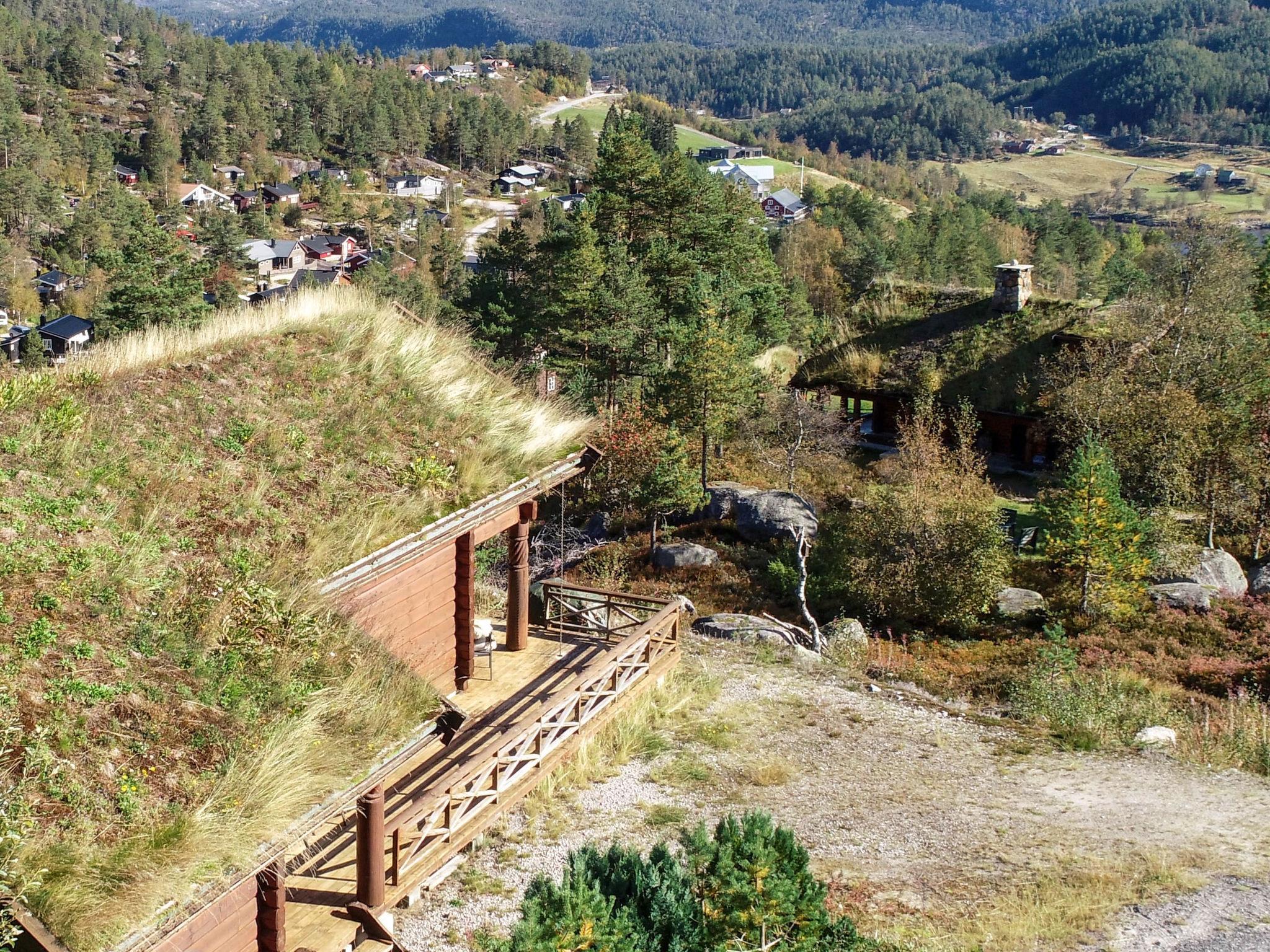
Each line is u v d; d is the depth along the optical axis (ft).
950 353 124.77
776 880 24.44
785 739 47.78
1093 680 61.57
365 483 35.76
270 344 40.22
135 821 21.80
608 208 153.99
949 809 42.32
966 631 76.13
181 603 27.81
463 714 29.50
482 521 38.68
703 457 104.58
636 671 47.88
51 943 19.07
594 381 120.57
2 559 26.02
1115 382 99.04
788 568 86.02
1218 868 37.93
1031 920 33.68
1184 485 90.84
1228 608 77.77
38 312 291.79
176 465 32.42
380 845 28.73
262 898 24.97
